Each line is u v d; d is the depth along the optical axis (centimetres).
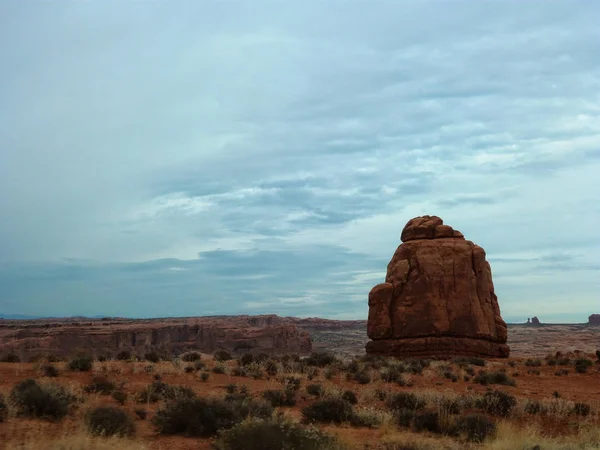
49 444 1262
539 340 14825
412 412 2014
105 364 3059
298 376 3184
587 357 5488
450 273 5450
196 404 1641
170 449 1426
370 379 3197
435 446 1566
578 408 2255
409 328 5403
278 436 1334
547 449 1566
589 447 1552
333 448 1390
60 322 15188
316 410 1964
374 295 5588
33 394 1677
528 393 3033
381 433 1767
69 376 2633
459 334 5322
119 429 1497
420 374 3694
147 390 2181
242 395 2153
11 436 1377
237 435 1336
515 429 1798
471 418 1869
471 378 3578
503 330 5500
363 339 18862
